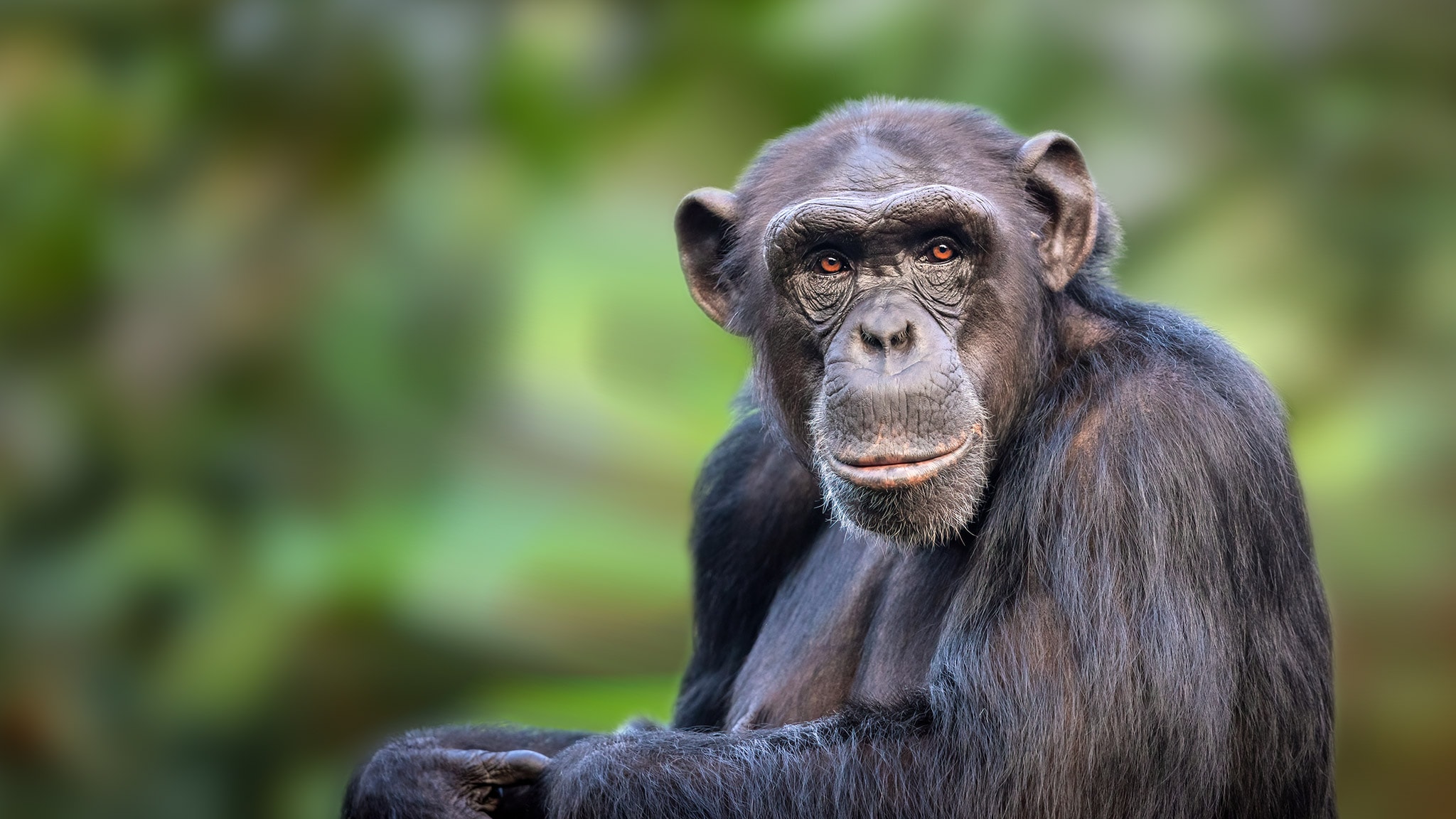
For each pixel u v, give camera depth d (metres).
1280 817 10.81
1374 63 19.12
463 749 12.38
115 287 19.92
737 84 20.20
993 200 11.07
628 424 19.05
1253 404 10.82
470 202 19.78
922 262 10.83
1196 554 10.18
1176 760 9.91
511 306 19.48
